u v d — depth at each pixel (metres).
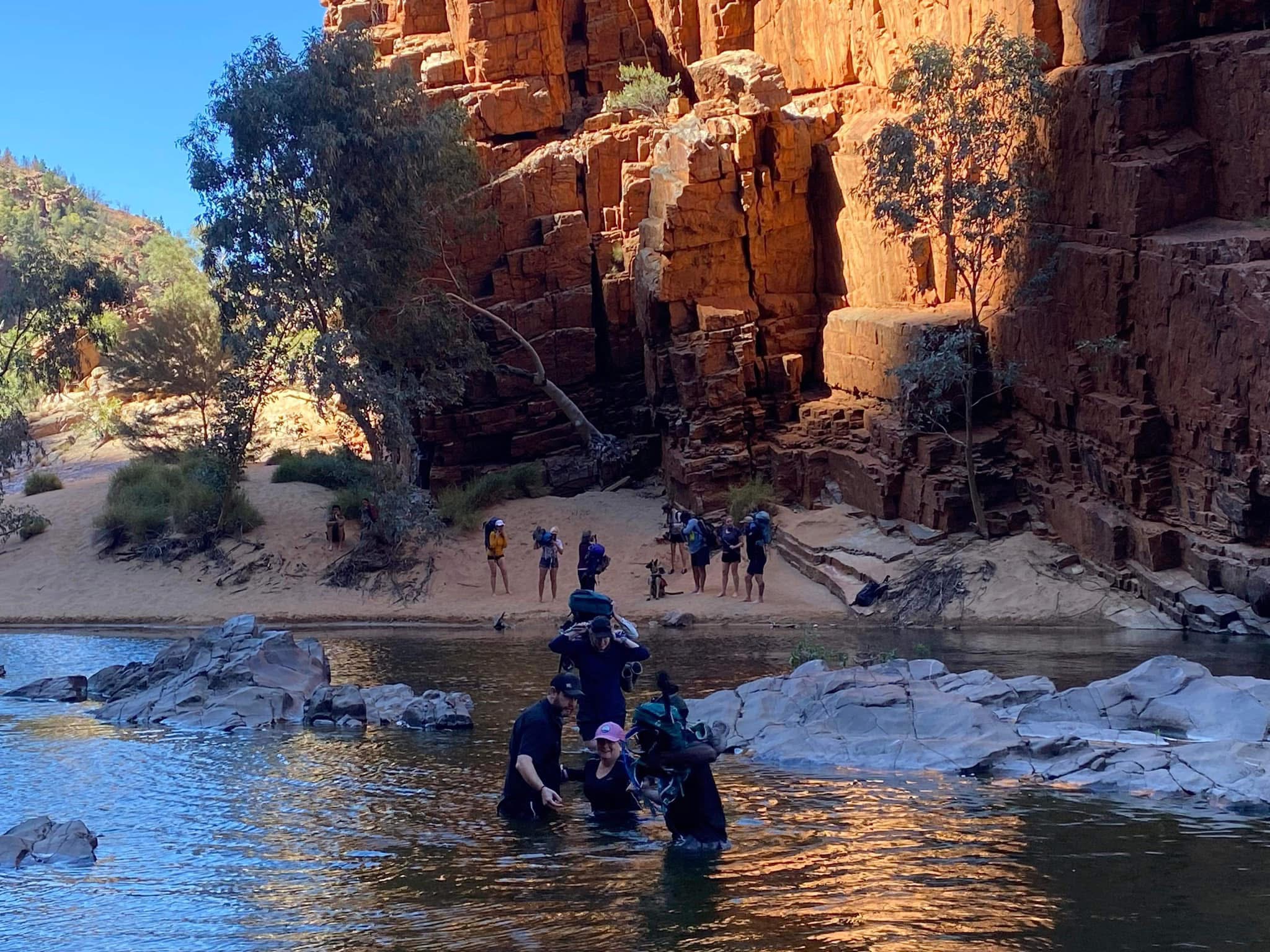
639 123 40.69
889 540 30.16
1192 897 8.34
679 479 35.25
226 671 16.84
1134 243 26.20
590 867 9.25
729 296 36.16
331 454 42.84
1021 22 29.89
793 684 14.76
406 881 8.95
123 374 48.78
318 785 12.11
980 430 30.62
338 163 34.59
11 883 9.05
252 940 7.76
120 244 137.50
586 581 25.25
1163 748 12.30
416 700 15.89
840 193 35.81
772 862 9.31
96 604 31.59
